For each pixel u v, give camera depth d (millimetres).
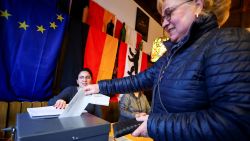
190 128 409
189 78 493
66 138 561
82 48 2311
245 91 371
